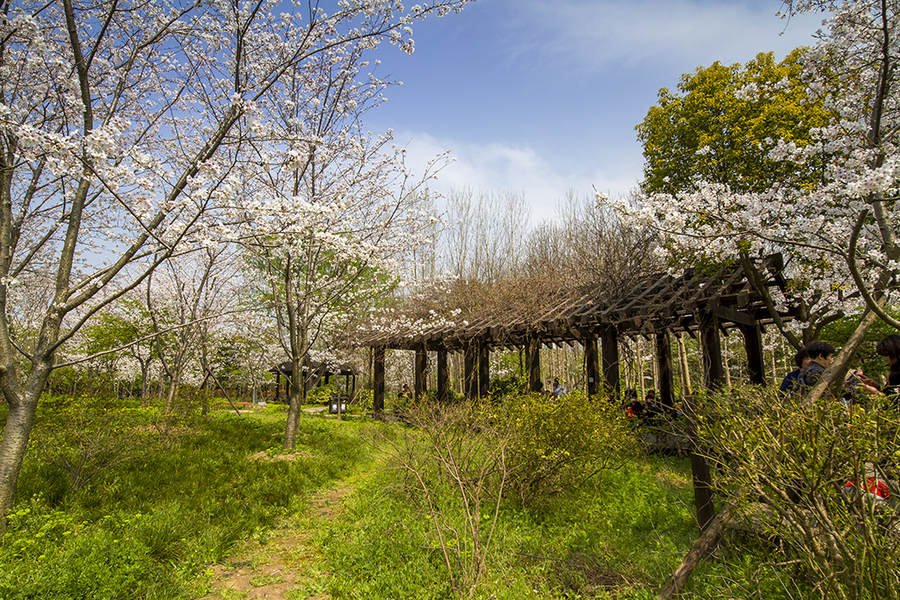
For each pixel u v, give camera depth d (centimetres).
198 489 500
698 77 941
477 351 1127
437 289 1454
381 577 313
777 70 841
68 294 398
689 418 336
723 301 603
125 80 509
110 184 365
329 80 772
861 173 440
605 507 442
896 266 403
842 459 200
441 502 432
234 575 338
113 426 580
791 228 509
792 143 486
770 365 1466
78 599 268
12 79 466
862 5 441
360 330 1437
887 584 187
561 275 1340
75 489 471
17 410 373
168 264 993
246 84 581
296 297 852
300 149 465
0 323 370
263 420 1241
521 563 332
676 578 256
